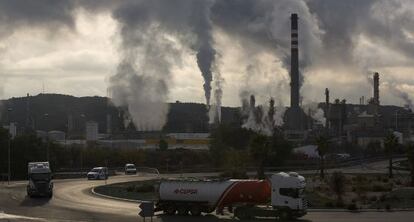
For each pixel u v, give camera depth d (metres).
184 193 60.00
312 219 56.84
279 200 57.06
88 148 182.38
